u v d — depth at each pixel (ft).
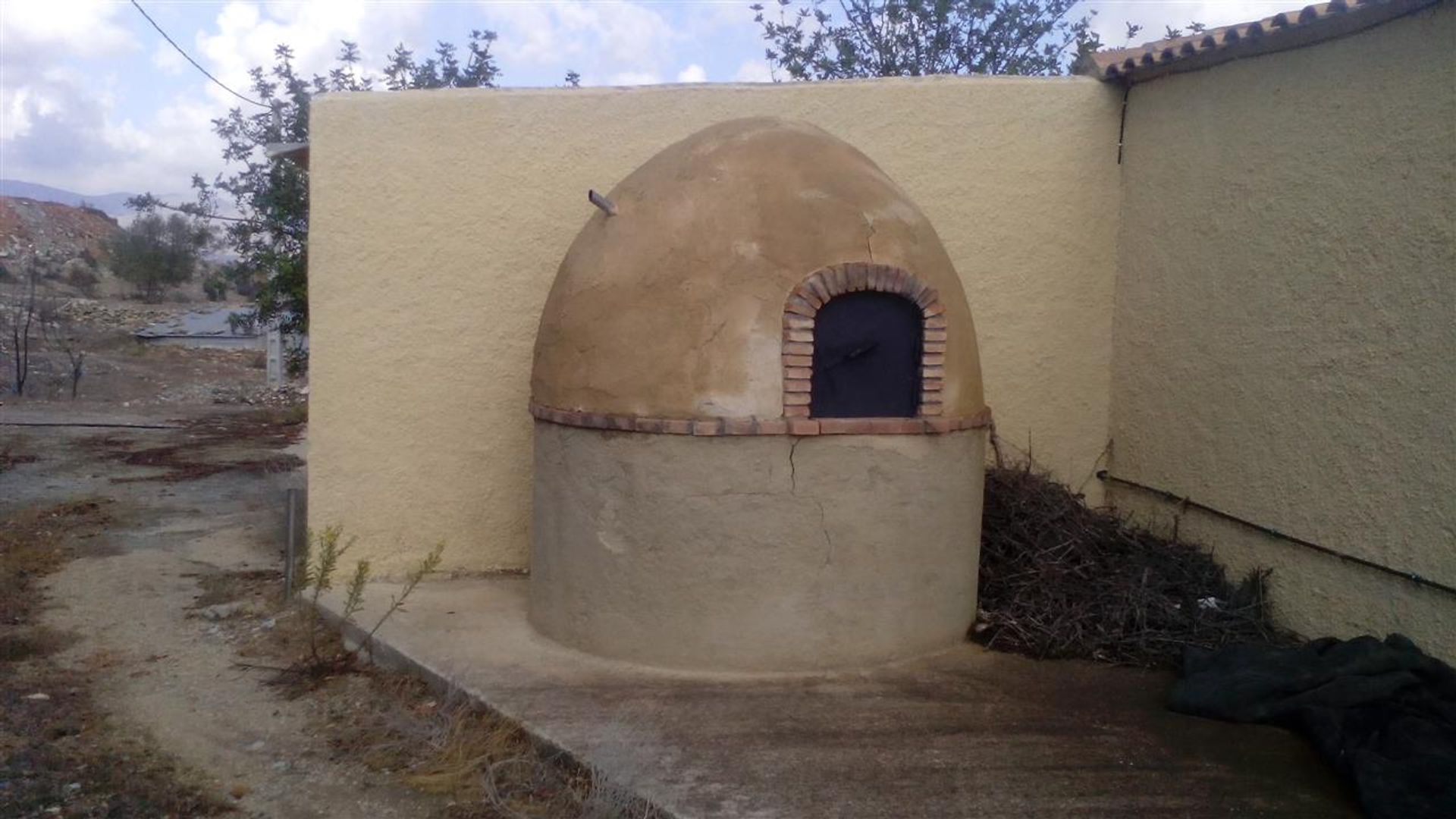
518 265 26.89
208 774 18.13
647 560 20.54
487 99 26.58
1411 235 19.12
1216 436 24.21
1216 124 24.11
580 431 21.15
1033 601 22.98
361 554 26.99
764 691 19.67
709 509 20.06
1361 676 18.02
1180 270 25.36
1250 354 23.17
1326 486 21.12
